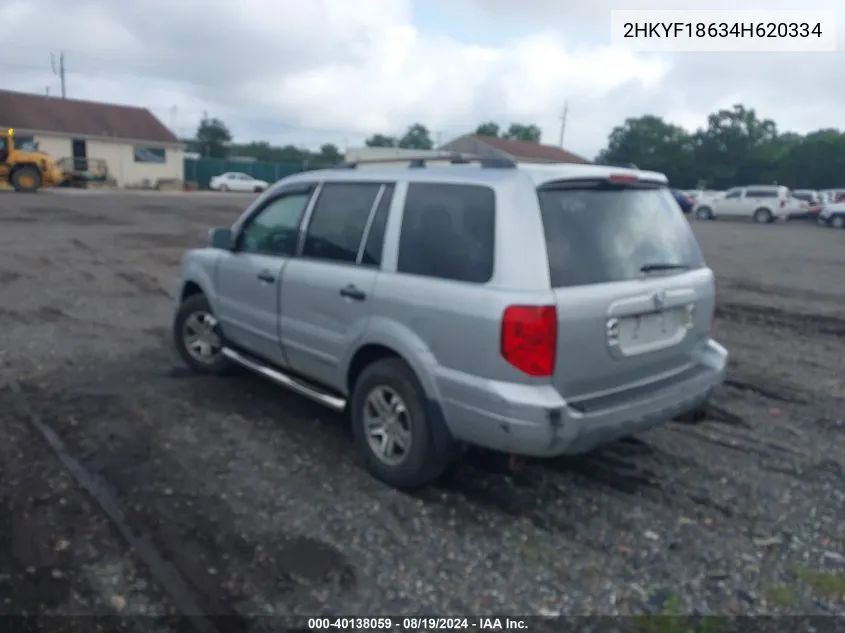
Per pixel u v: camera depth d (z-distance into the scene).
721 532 4.20
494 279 3.95
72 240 16.48
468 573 3.73
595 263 4.08
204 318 6.58
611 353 4.07
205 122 70.88
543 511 4.37
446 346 4.12
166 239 17.52
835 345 8.77
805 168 64.19
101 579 3.57
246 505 4.32
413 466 4.41
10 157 31.50
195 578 3.60
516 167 4.16
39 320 8.84
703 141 71.56
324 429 5.51
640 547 4.02
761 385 7.02
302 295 5.15
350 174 5.12
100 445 5.11
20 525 4.02
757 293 12.60
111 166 46.62
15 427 5.38
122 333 8.30
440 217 4.35
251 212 5.95
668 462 5.11
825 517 4.41
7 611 3.31
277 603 3.45
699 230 29.39
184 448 5.10
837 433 5.79
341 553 3.86
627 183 4.45
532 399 3.81
